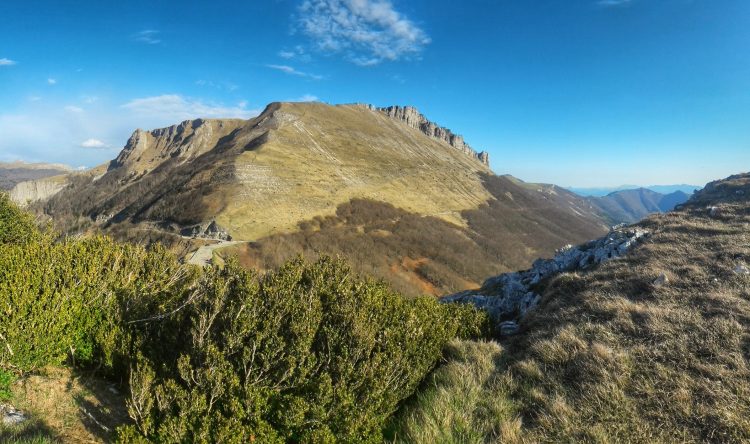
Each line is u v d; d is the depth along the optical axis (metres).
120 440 4.83
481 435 5.75
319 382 5.78
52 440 5.01
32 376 6.43
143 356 6.56
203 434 4.91
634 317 8.98
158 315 7.46
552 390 6.74
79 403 6.09
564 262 19.27
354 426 5.62
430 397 6.92
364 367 6.23
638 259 14.12
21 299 6.23
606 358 7.20
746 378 6.09
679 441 5.11
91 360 7.23
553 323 10.38
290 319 6.48
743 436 4.99
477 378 7.68
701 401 5.75
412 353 7.59
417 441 5.57
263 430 5.21
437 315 10.16
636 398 6.02
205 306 6.56
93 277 7.68
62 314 6.74
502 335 12.48
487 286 24.16
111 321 7.37
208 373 5.39
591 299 10.95
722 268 11.28
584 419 5.77
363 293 8.07
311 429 5.55
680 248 14.25
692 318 8.29
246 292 6.54
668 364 6.79
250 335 6.07
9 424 5.26
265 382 5.77
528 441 5.38
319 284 7.90
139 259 9.80
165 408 5.20
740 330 7.47
